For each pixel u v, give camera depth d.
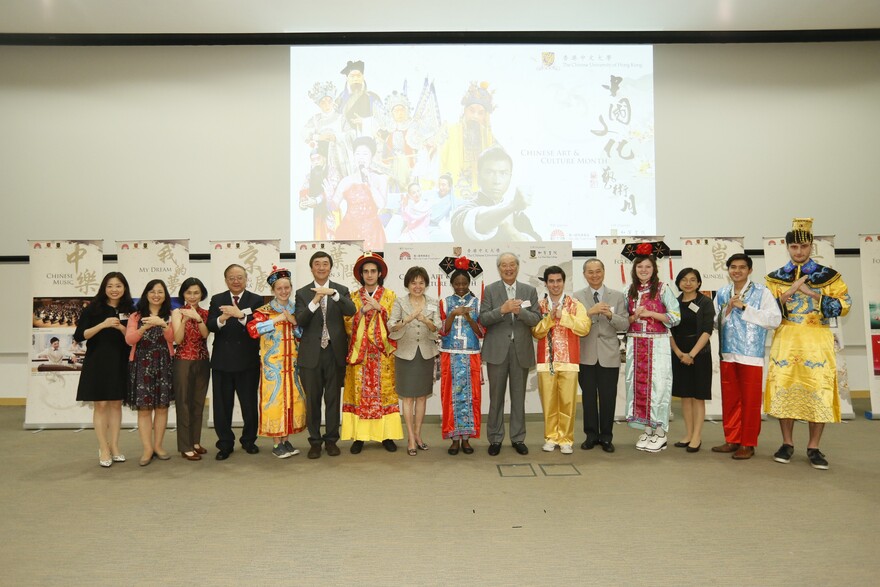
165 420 4.76
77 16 7.04
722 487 3.86
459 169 7.66
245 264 6.36
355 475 4.20
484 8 6.97
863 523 3.21
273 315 4.63
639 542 2.97
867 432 5.60
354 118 7.68
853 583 2.52
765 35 7.61
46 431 5.96
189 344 4.65
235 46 7.68
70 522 3.32
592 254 7.65
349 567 2.71
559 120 7.72
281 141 7.69
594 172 7.70
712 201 7.79
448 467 4.39
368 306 4.71
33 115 7.63
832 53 7.84
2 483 4.09
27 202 7.61
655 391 4.76
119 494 3.82
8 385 7.62
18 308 7.59
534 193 7.68
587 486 3.89
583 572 2.64
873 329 6.37
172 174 7.66
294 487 3.93
